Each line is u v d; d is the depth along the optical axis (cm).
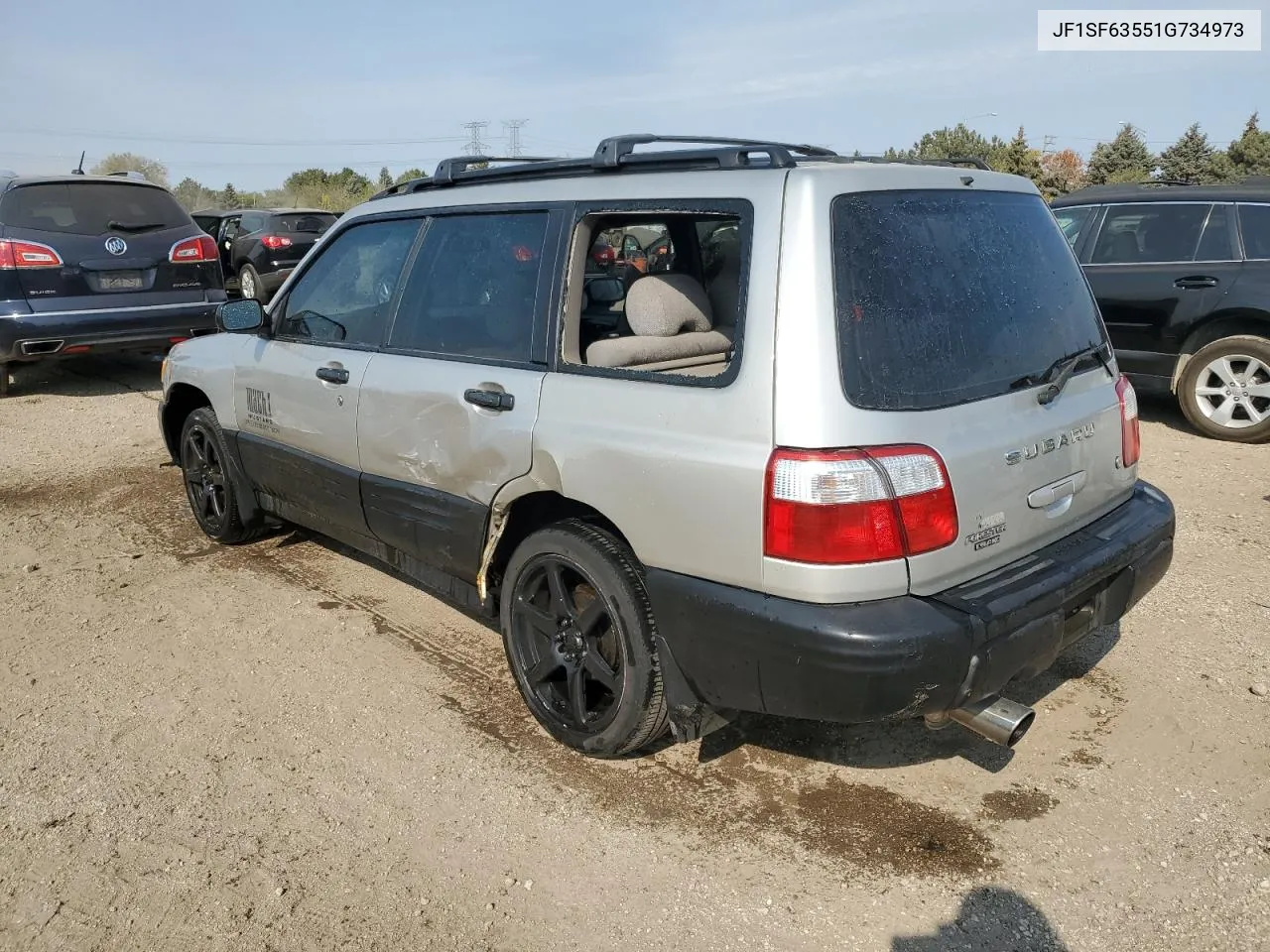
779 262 255
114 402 892
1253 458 663
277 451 450
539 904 262
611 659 315
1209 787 305
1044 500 286
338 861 279
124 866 278
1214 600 438
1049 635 270
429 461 359
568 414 304
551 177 336
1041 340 300
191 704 365
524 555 331
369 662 396
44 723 353
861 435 245
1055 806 297
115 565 504
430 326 366
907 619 245
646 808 301
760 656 258
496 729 347
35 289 830
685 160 291
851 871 271
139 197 890
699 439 267
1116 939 246
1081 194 791
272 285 1567
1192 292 712
